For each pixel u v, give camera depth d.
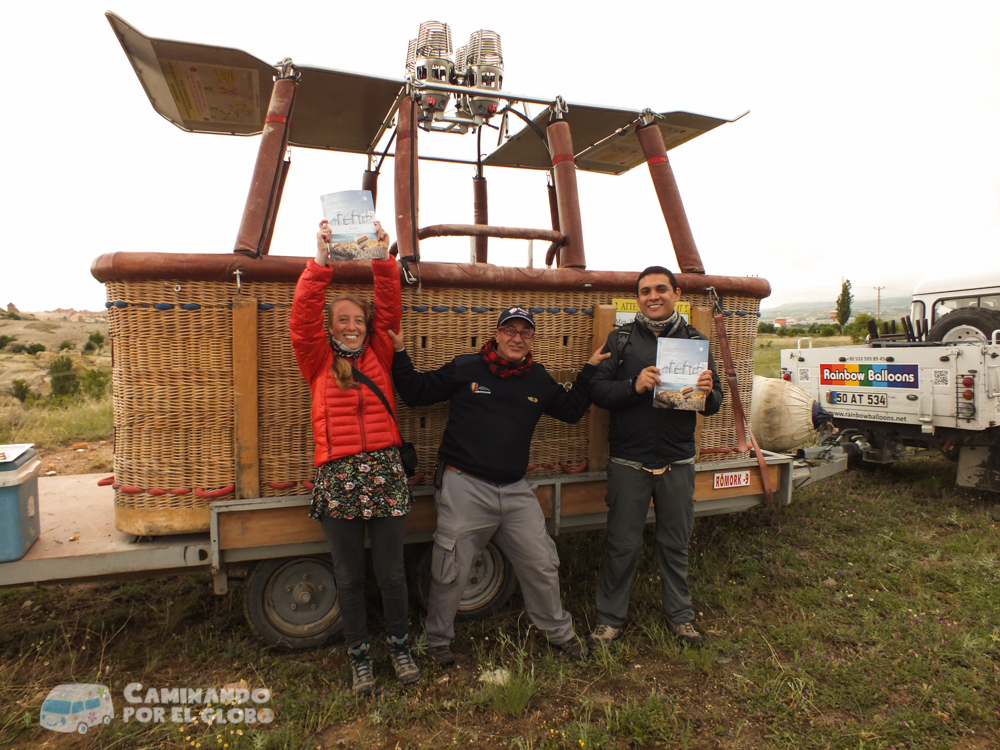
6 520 2.62
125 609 3.46
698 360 2.95
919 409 6.02
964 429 5.76
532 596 3.06
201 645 3.14
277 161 3.05
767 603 3.71
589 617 3.50
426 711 2.61
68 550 2.76
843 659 3.04
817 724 2.54
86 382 12.99
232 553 2.89
